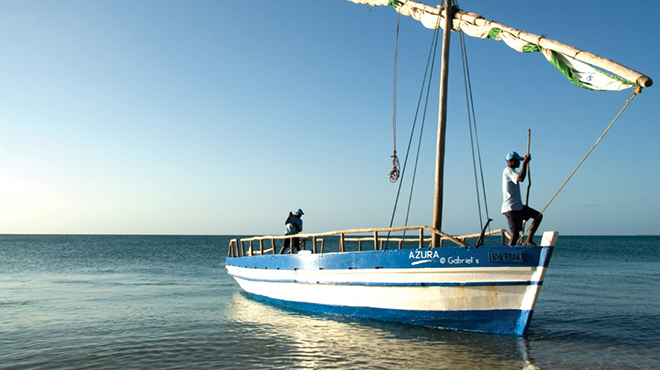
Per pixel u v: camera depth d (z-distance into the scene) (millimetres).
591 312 14977
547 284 23922
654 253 63688
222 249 74000
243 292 20547
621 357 9438
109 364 8969
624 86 7516
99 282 25250
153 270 33625
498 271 10000
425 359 8984
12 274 30219
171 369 8578
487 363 8742
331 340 10570
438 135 11344
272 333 11516
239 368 8602
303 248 17531
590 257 52906
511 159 10352
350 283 12367
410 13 12602
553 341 10758
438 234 10820
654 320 13586
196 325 12695
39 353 9797
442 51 11477
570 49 8172
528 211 10258
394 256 11289
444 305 10680
